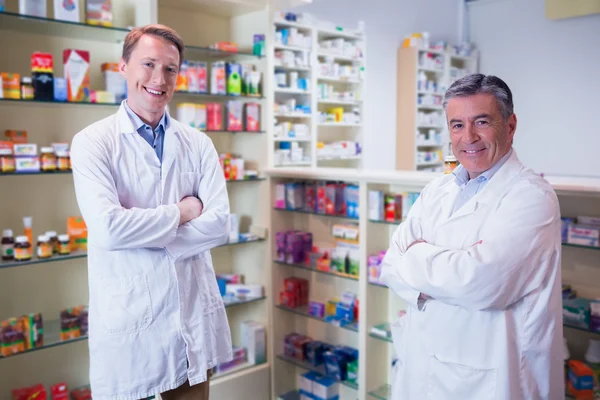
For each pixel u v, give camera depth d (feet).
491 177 5.12
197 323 6.59
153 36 6.14
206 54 10.60
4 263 7.88
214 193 6.84
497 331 4.89
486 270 4.62
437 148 24.90
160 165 6.56
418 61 23.30
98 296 6.19
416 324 5.50
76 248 8.83
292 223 11.80
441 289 4.83
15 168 7.98
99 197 5.84
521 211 4.72
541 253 4.73
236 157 11.74
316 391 11.04
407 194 9.08
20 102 8.43
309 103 17.62
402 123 23.38
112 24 9.48
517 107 26.50
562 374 5.18
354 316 10.34
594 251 7.59
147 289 6.24
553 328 4.95
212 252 11.86
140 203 6.41
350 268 10.17
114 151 6.24
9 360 9.07
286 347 11.60
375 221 9.48
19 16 7.77
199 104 10.14
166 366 6.38
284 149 16.33
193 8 11.00
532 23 25.52
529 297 4.84
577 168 24.62
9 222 8.98
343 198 10.23
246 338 11.51
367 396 9.89
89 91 8.63
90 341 6.32
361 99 19.67
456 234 5.16
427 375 5.34
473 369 4.99
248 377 11.08
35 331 8.28
